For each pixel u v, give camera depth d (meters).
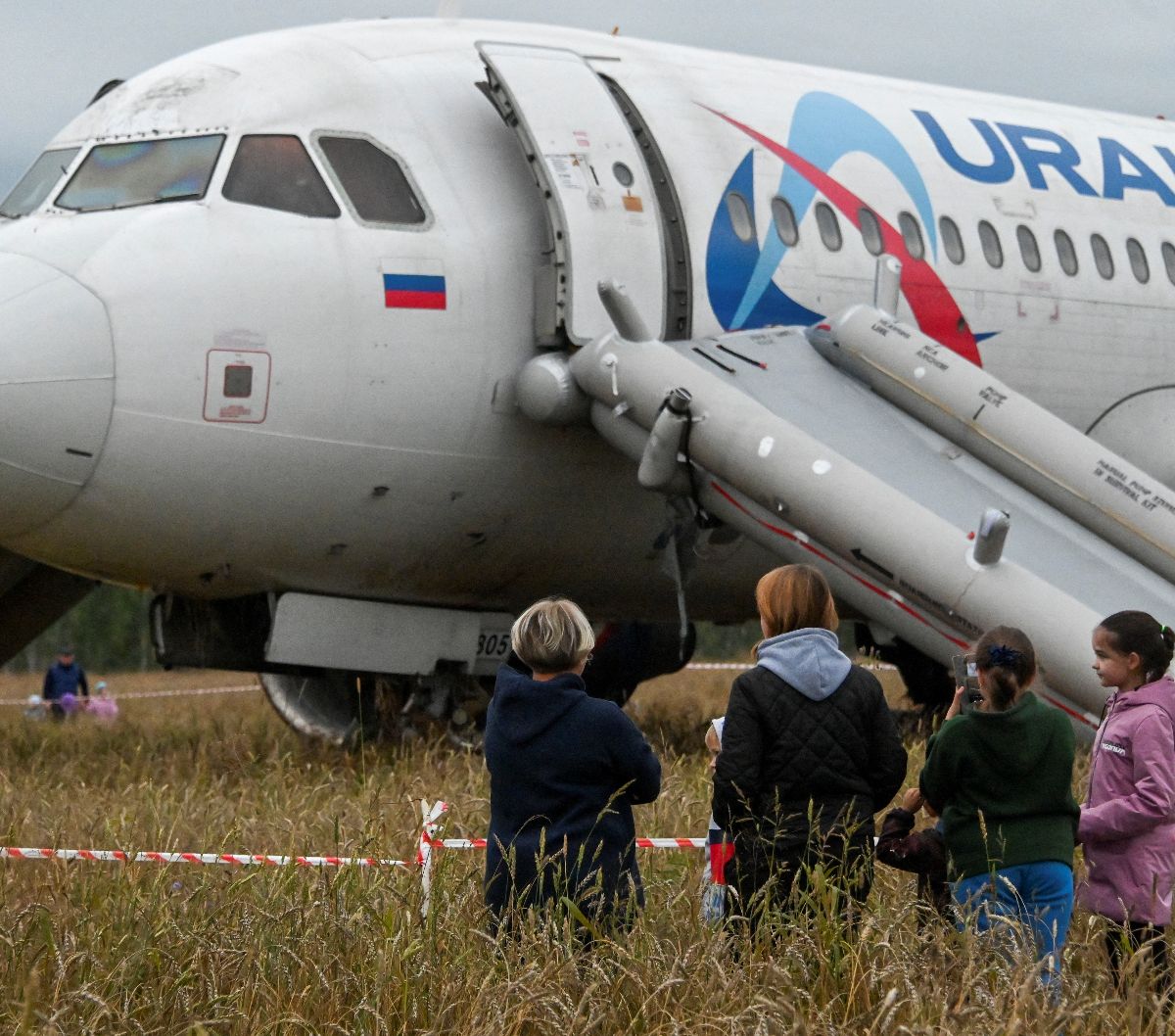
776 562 46.97
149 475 36.38
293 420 37.31
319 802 31.92
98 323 35.72
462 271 39.28
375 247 38.41
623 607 47.53
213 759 41.41
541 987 15.91
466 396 39.38
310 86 39.97
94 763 41.22
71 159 40.00
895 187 46.97
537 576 43.47
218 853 22.39
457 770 35.62
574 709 18.69
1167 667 19.25
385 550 40.12
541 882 17.98
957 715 19.19
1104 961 19.05
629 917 18.45
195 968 17.36
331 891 19.78
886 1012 15.18
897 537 34.78
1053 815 18.58
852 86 49.47
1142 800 18.48
